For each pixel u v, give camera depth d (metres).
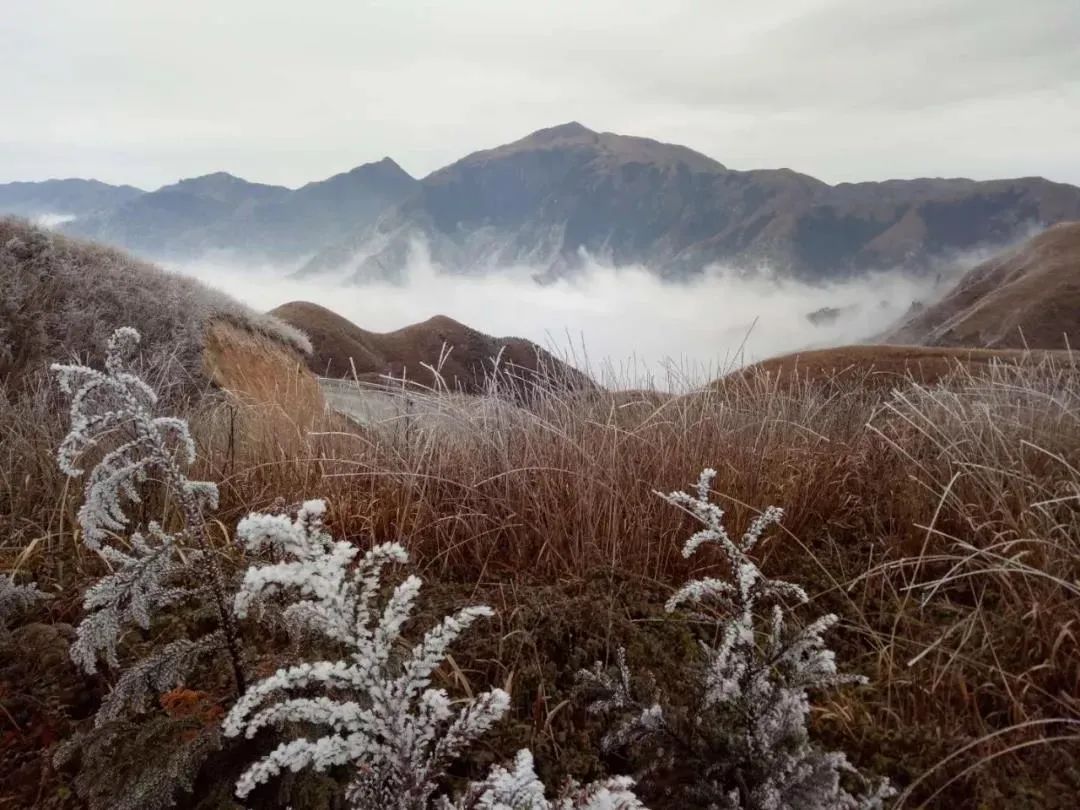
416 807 1.20
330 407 5.24
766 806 1.49
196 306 8.70
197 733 1.68
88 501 1.59
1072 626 2.46
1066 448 3.86
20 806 1.75
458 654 2.40
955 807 1.94
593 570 2.95
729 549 1.77
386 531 3.37
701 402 4.26
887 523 3.71
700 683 1.85
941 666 2.49
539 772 1.91
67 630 2.28
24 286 6.69
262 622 2.29
